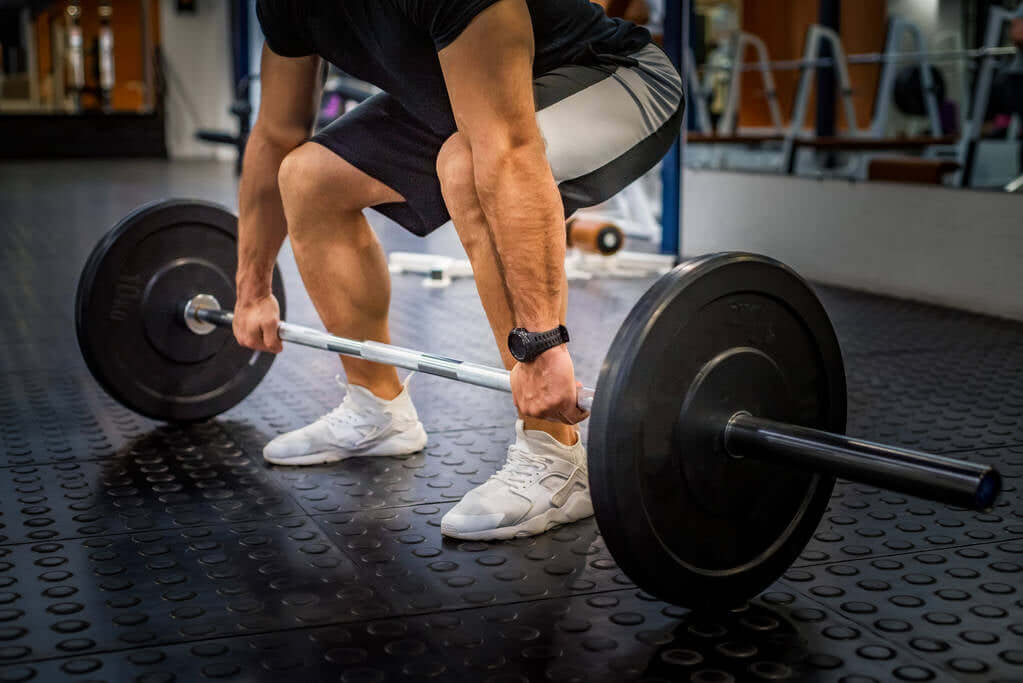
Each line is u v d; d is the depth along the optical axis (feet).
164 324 7.84
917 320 12.37
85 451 7.43
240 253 7.01
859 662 4.26
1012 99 15.30
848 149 17.21
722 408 4.49
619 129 5.81
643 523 4.30
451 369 5.59
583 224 15.56
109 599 4.92
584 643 4.47
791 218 15.67
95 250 7.53
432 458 7.26
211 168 40.16
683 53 16.48
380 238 20.97
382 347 6.13
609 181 5.89
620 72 5.88
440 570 5.30
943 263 13.34
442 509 6.23
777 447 4.37
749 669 4.22
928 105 18.03
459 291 14.62
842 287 14.85
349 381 7.23
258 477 6.86
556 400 4.87
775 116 21.80
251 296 7.09
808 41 18.45
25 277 15.10
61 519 6.04
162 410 7.91
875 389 9.07
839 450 4.24
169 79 46.50
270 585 5.10
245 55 35.04
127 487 6.64
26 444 7.59
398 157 6.28
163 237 7.78
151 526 5.93
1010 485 6.52
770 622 4.65
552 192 4.92
